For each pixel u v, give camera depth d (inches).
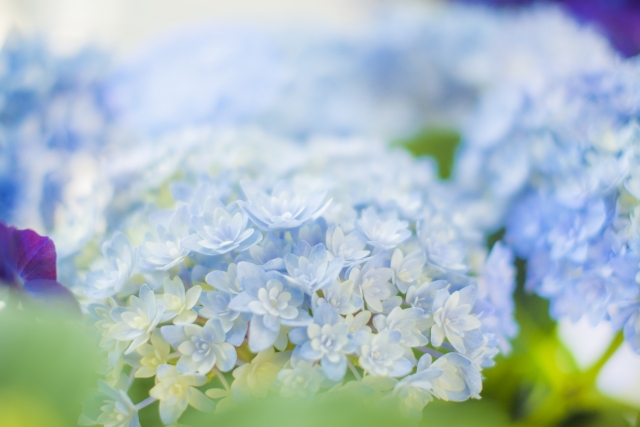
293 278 14.5
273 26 34.7
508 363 20.7
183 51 28.2
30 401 12.7
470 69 31.7
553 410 20.2
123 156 21.7
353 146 21.4
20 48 23.5
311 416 12.9
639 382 23.1
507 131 21.7
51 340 13.0
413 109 32.4
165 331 14.5
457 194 23.1
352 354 14.8
